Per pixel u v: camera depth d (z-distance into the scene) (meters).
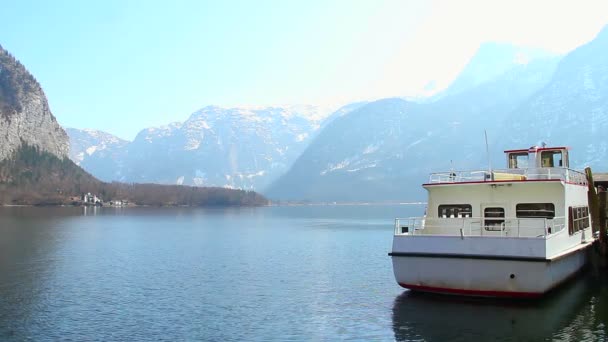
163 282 49.91
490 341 26.58
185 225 162.12
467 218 32.72
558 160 39.56
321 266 61.16
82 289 46.06
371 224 170.12
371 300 39.09
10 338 30.11
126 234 118.75
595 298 34.84
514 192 34.69
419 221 37.25
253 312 36.22
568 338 26.69
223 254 76.19
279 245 91.69
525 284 29.80
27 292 44.56
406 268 32.94
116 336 30.39
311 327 31.64
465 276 31.09
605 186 50.97
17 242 93.50
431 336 27.72
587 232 42.56
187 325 32.78
